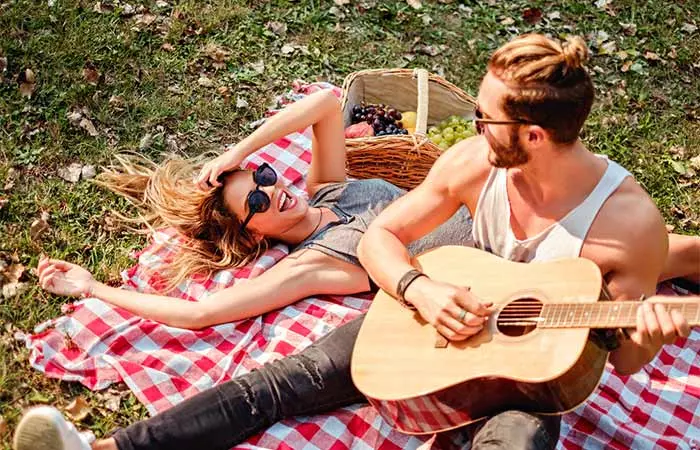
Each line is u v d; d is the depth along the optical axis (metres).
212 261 3.81
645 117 4.93
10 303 3.61
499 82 2.56
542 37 2.58
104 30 4.87
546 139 2.61
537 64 2.50
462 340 2.85
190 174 4.12
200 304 3.49
